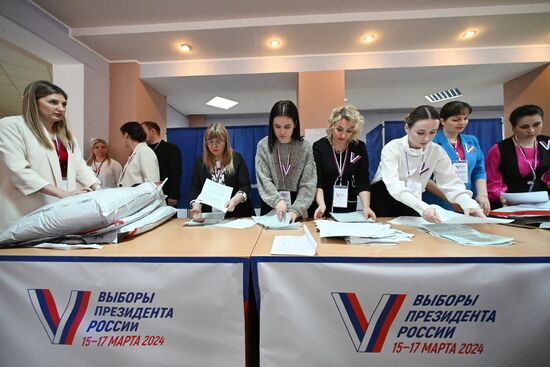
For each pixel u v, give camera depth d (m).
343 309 0.69
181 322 0.71
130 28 2.57
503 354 0.67
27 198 1.22
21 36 2.23
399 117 5.88
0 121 1.17
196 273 0.70
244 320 0.70
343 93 3.04
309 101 3.06
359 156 1.46
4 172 1.19
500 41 2.82
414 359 0.69
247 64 3.10
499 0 2.28
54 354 0.73
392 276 0.67
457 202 1.16
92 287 0.71
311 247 0.78
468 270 0.66
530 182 1.55
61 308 0.72
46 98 1.26
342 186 1.45
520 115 1.50
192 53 2.98
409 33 2.64
